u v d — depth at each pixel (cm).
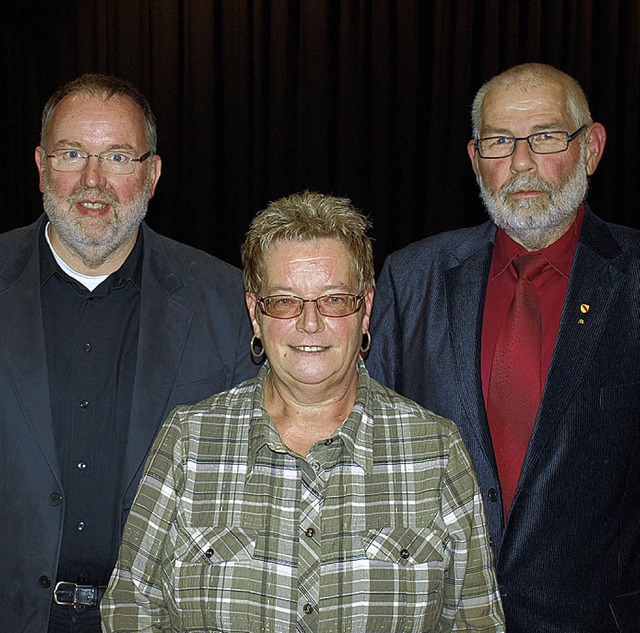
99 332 212
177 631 164
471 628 168
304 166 622
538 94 207
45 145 209
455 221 626
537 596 198
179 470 168
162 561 166
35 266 213
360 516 163
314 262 162
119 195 207
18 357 204
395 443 168
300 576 160
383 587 160
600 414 199
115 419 208
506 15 616
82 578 202
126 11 602
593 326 203
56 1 602
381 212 629
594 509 197
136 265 219
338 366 164
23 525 200
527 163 205
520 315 210
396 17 614
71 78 607
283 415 171
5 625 201
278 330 163
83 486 204
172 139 616
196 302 220
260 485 164
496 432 206
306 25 608
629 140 630
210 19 606
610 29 618
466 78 615
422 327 222
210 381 215
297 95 618
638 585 204
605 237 214
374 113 620
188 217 628
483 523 170
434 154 624
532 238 211
